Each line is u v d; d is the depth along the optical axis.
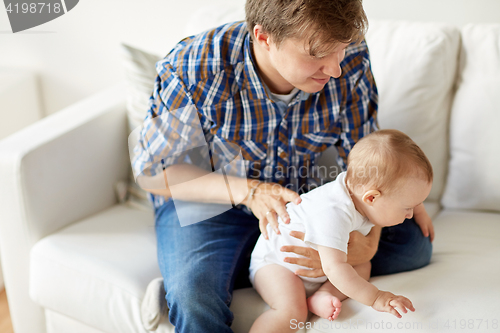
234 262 1.03
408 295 0.89
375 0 1.47
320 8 0.76
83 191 1.28
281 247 0.93
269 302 0.94
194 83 1.02
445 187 1.29
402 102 1.26
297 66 0.85
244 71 1.01
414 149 0.89
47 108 2.04
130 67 1.36
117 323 1.01
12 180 1.11
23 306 1.23
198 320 0.89
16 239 1.16
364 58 1.09
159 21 1.73
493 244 1.05
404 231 1.01
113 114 1.37
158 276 1.05
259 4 0.84
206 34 1.06
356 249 0.94
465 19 1.38
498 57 1.19
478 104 1.20
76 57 1.91
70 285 1.06
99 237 1.16
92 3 1.79
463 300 0.85
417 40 1.26
